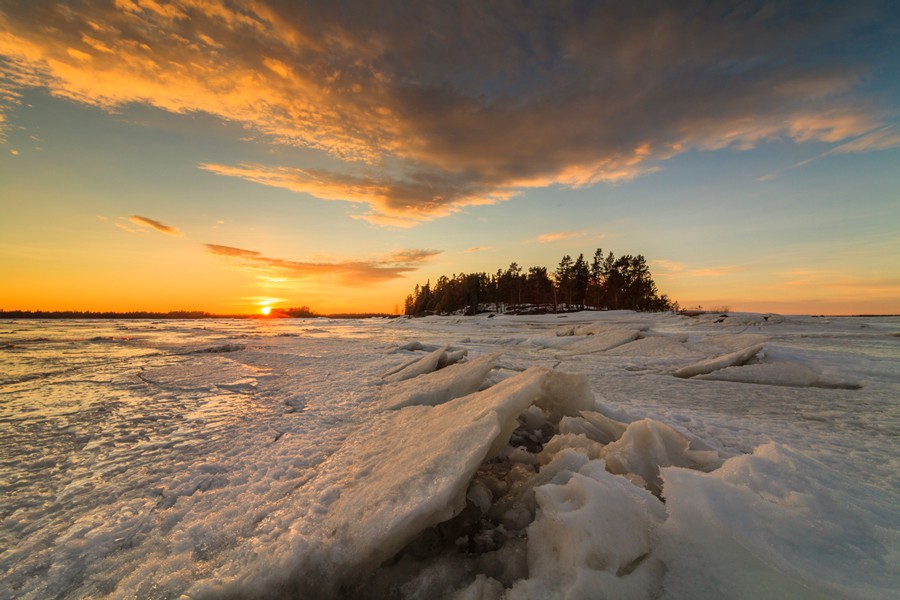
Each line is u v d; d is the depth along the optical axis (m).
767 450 2.90
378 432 4.31
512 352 14.96
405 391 6.38
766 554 1.78
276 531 2.43
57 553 2.39
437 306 94.94
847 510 2.14
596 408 4.88
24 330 35.66
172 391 7.73
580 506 2.21
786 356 10.20
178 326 46.97
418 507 2.23
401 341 20.66
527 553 2.23
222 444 4.44
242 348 17.31
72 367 11.41
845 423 5.40
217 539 2.45
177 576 2.10
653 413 5.71
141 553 2.37
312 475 3.34
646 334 17.09
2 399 7.07
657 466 2.94
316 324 55.69
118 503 3.05
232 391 7.67
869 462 3.86
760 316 31.23
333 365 11.10
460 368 6.66
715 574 1.78
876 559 1.75
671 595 1.73
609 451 3.13
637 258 65.00
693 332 23.03
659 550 1.97
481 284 86.31
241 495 3.05
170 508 2.94
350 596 2.10
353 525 2.31
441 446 2.88
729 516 2.04
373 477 2.94
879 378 8.45
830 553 1.80
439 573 2.22
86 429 5.14
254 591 1.98
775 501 2.21
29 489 3.33
